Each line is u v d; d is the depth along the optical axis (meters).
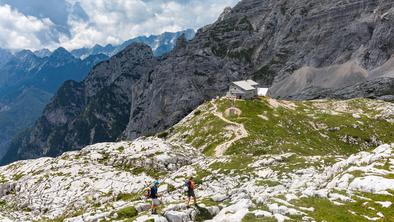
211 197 38.22
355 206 29.94
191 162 74.00
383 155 42.41
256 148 109.44
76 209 57.97
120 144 86.31
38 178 74.19
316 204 30.66
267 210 29.44
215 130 130.38
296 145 112.69
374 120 161.88
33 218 56.78
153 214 32.94
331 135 142.75
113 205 48.31
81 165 76.25
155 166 71.62
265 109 152.88
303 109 169.38
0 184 76.50
